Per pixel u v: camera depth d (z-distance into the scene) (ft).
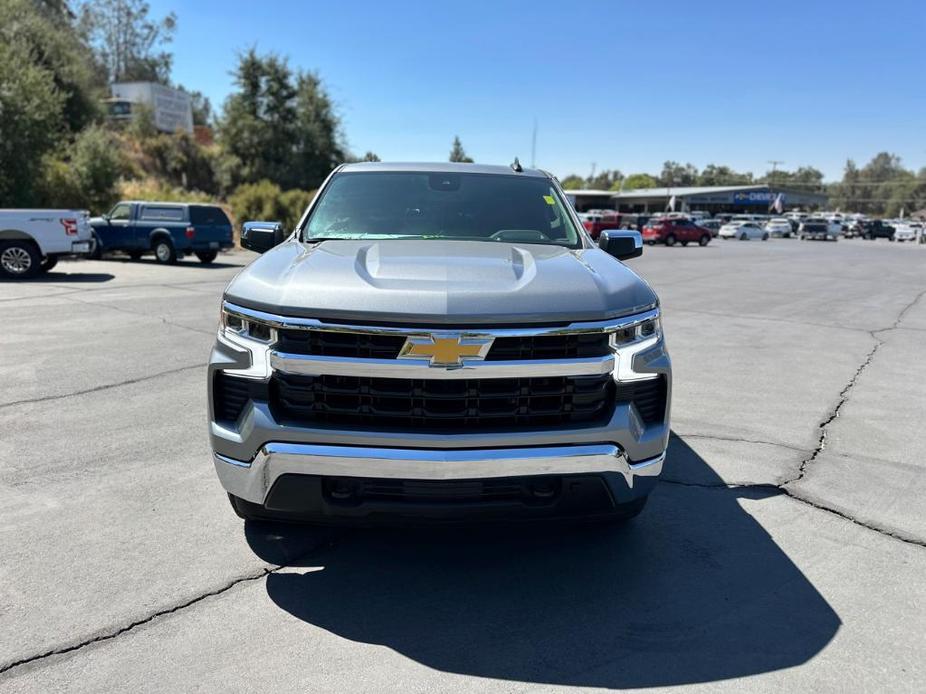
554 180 15.34
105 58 243.81
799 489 13.80
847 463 15.29
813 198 367.25
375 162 15.46
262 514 9.55
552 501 9.14
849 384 22.43
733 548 11.34
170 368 22.08
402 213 13.28
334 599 9.60
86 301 37.01
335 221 13.03
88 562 10.37
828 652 8.62
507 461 8.66
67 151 81.61
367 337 8.61
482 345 8.54
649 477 9.55
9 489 12.89
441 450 8.61
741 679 8.09
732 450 15.99
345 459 8.61
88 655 8.26
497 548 11.18
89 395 18.99
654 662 8.38
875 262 91.66
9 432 15.97
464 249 11.21
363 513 9.00
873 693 7.87
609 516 9.67
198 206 64.80
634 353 9.21
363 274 9.33
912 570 10.73
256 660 8.25
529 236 12.85
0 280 46.70
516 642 8.71
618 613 9.41
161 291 42.06
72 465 14.06
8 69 70.03
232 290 9.61
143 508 12.22
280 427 8.74
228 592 9.69
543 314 8.71
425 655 8.42
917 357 27.09
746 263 83.30
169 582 9.89
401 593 9.80
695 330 32.32
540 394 8.87
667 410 9.73
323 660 8.27
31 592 9.54
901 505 13.15
